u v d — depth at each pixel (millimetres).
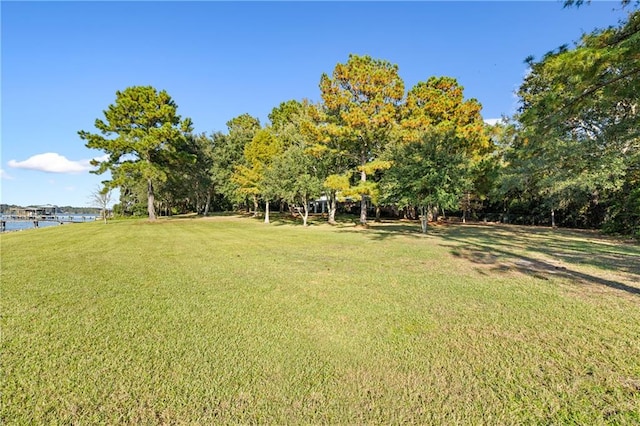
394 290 5324
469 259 8297
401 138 19062
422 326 3783
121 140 24922
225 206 47875
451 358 3014
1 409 2266
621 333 3531
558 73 4836
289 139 27219
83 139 24062
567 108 5352
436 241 12570
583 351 3133
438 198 15195
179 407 2305
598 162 12641
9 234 16922
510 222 27219
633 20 4289
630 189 15133
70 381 2613
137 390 2498
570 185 15492
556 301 4672
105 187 26062
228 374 2723
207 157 35562
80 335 3508
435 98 21969
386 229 19188
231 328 3721
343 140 21078
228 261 8039
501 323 3859
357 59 19578
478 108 21984
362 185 19672
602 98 5141
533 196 23500
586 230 18984
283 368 2826
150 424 2137
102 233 16172
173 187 36406
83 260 8141
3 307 4426
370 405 2336
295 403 2352
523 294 5051
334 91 19984
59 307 4441
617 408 2287
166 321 3930
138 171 26391
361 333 3584
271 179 21984
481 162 21141
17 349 3170
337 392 2486
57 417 2195
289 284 5727
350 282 5875
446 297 4918
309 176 21109
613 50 4172
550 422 2160
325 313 4215
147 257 8641
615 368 2816
